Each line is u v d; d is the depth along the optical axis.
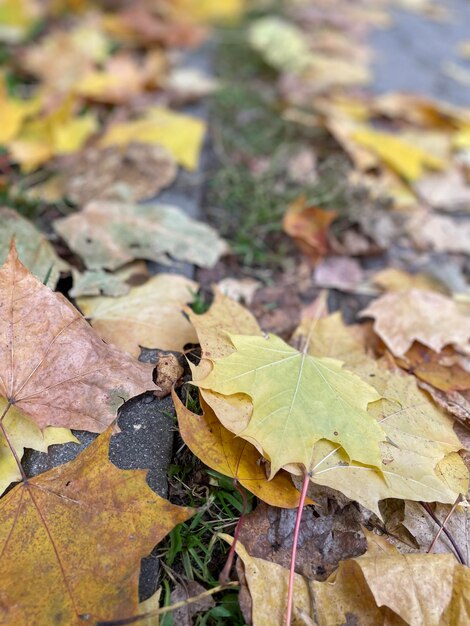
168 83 0.66
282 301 0.42
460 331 0.38
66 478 0.25
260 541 0.27
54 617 0.22
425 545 0.27
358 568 0.24
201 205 0.50
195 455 0.27
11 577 0.22
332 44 0.83
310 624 0.23
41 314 0.29
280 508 0.28
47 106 0.58
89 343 0.29
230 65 0.77
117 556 0.23
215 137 0.60
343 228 0.50
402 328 0.37
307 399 0.28
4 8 0.73
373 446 0.27
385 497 0.26
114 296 0.36
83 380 0.28
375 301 0.39
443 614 0.23
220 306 0.34
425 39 0.95
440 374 0.35
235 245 0.46
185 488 0.29
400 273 0.46
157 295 0.37
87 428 0.27
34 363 0.28
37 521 0.24
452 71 0.83
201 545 0.27
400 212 0.53
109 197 0.46
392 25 0.99
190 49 0.80
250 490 0.26
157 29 0.78
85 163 0.52
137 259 0.41
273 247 0.48
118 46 0.78
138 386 0.29
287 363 0.30
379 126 0.66
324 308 0.39
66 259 0.41
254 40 0.74
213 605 0.25
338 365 0.31
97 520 0.24
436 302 0.40
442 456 0.28
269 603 0.24
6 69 0.66
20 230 0.38
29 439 0.27
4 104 0.54
